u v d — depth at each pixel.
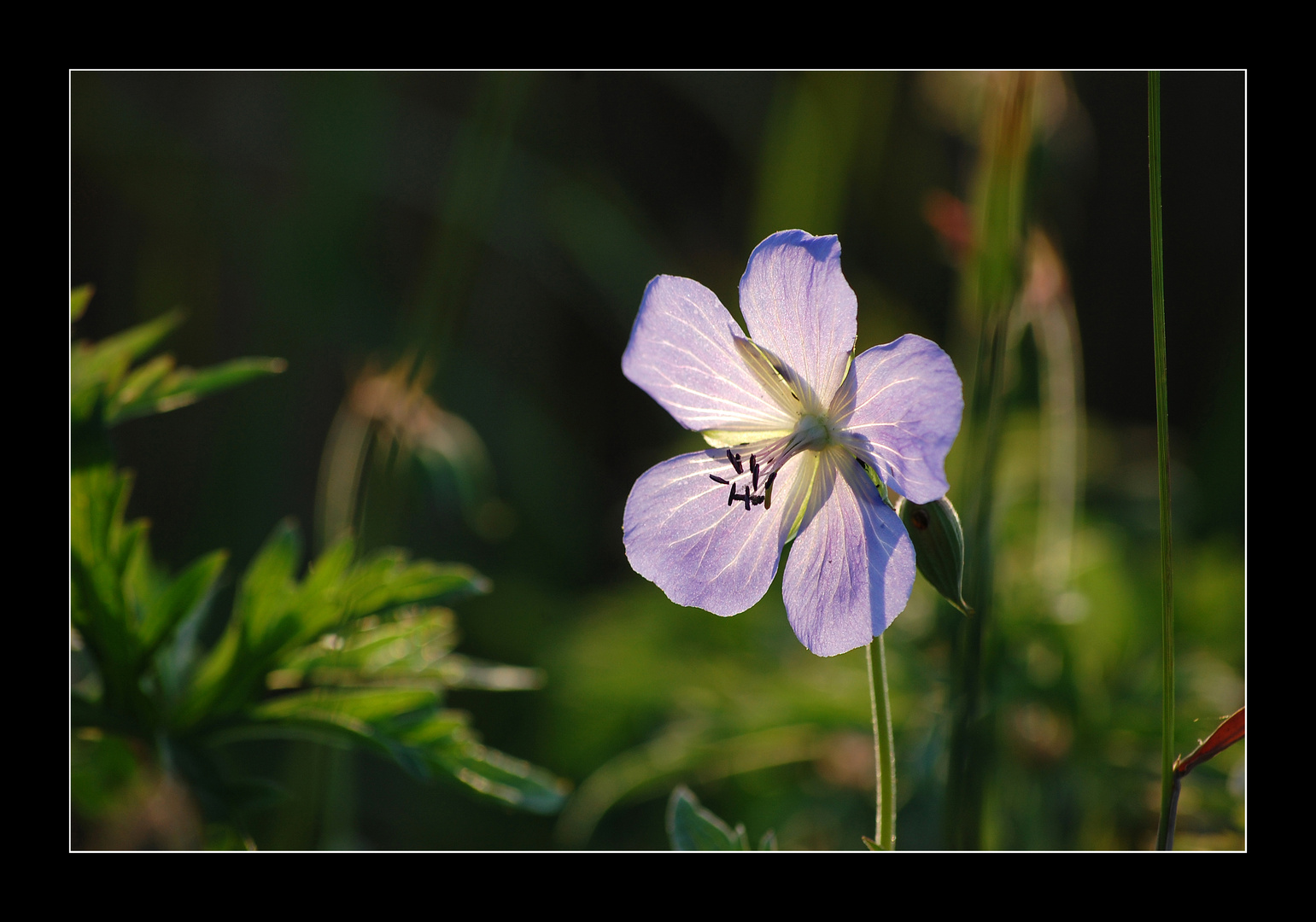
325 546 0.48
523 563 0.79
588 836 0.51
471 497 0.49
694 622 0.63
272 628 0.44
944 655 0.51
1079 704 0.48
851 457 0.40
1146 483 0.70
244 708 0.44
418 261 0.87
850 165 0.89
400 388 0.48
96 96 0.77
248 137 0.81
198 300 0.77
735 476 0.41
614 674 0.61
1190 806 0.47
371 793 0.63
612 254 0.89
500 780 0.43
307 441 0.78
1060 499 0.49
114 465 0.43
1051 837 0.48
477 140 0.48
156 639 0.43
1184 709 0.49
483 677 0.44
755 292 0.40
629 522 0.40
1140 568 0.59
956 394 0.39
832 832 0.52
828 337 0.40
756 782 0.57
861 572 0.40
